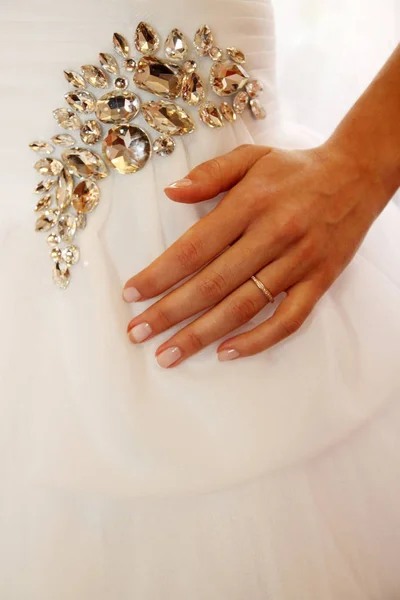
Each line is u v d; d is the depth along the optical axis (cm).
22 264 45
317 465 47
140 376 45
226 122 47
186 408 45
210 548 45
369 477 49
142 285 44
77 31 42
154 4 43
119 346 44
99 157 44
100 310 44
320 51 67
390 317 48
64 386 44
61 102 44
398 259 55
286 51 68
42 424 44
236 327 46
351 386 47
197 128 46
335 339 47
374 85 49
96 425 43
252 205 45
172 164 45
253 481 45
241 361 46
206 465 43
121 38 43
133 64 44
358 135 48
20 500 44
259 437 44
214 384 45
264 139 50
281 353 47
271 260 45
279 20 67
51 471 43
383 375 47
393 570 50
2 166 45
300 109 69
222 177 45
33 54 43
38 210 45
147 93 44
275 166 46
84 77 43
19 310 45
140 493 43
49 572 44
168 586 45
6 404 44
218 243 45
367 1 65
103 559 44
